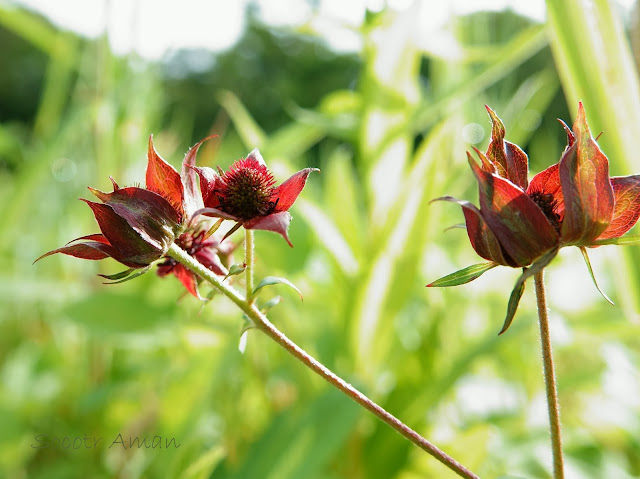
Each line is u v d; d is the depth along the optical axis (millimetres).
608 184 189
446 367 385
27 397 421
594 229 190
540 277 193
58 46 491
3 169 739
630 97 256
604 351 376
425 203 324
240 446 337
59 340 471
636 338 445
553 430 193
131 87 458
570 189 190
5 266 515
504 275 465
